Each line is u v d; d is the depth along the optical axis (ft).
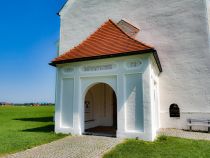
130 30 52.54
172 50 49.26
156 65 43.09
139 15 52.95
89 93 52.42
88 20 57.82
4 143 33.22
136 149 28.35
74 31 59.00
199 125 44.52
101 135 38.29
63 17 61.11
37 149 29.71
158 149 28.43
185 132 42.45
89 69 40.24
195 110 45.93
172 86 48.49
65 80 42.65
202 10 47.55
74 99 40.60
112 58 37.81
